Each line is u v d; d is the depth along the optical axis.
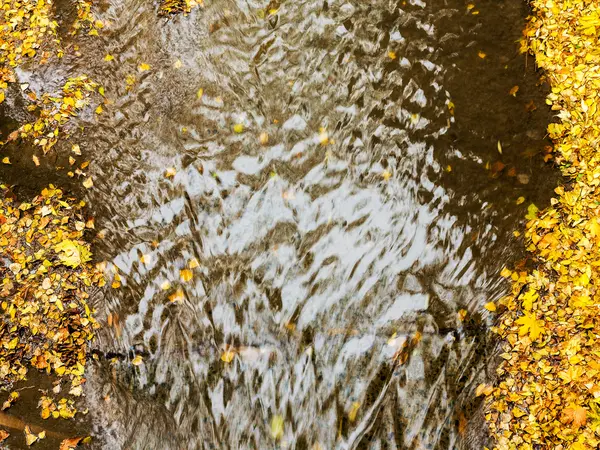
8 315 4.40
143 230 4.68
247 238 4.61
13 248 4.56
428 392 4.17
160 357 4.43
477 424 4.06
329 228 4.57
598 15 4.64
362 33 4.99
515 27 4.89
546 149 4.52
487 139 4.62
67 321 4.45
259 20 5.10
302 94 4.90
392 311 4.35
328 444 4.18
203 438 4.29
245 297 4.48
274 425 4.27
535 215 4.36
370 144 4.71
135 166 4.84
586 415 3.76
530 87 4.70
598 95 4.45
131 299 4.53
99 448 4.29
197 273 4.55
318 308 4.42
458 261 4.38
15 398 4.31
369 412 4.19
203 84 4.99
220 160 4.80
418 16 5.00
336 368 4.30
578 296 4.04
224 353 4.40
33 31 5.12
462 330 4.25
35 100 5.01
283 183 4.70
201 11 5.12
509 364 4.09
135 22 5.14
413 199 4.55
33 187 4.80
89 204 4.77
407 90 4.81
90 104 5.01
